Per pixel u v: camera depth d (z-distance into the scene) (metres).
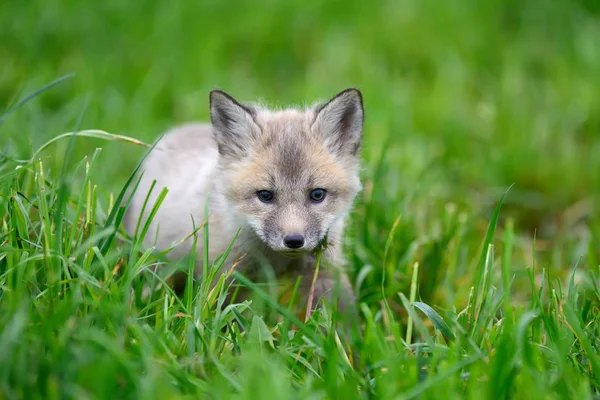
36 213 10.75
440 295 10.77
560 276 11.27
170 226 10.20
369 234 11.18
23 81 16.20
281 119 10.20
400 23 19.45
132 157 14.44
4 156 9.44
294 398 6.88
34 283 8.20
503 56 18.77
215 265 9.09
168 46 18.14
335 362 7.45
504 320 8.23
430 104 16.86
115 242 9.82
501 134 16.00
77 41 18.50
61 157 13.09
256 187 9.66
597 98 17.00
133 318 7.83
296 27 19.48
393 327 8.28
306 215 9.59
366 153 13.94
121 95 16.47
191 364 7.47
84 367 6.83
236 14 19.69
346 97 10.04
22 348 6.95
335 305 9.31
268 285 9.42
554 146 15.81
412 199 12.66
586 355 8.20
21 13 18.64
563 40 19.47
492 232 9.04
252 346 7.64
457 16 19.64
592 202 14.20
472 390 7.04
